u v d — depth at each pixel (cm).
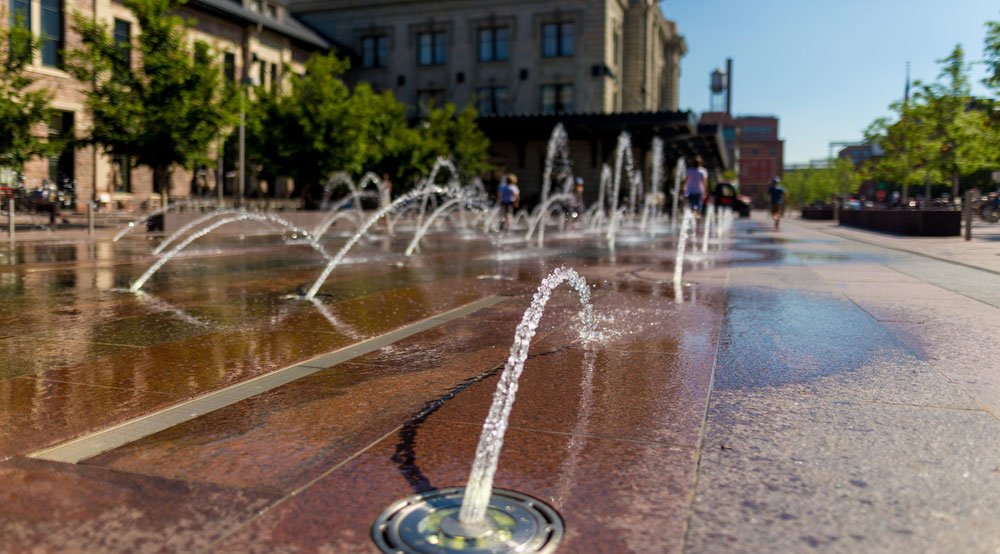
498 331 539
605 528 218
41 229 1983
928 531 216
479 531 214
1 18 2002
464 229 2598
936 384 381
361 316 609
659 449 285
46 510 229
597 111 4806
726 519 224
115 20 2884
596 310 630
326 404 350
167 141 2067
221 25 3641
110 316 605
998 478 255
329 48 4531
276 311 636
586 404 347
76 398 357
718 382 386
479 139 4091
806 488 247
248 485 250
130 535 212
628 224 3322
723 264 1084
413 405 348
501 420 301
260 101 2800
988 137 2686
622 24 5503
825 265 1052
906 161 3434
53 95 1934
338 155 2734
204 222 2047
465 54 5038
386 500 238
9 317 598
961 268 998
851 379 391
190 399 358
